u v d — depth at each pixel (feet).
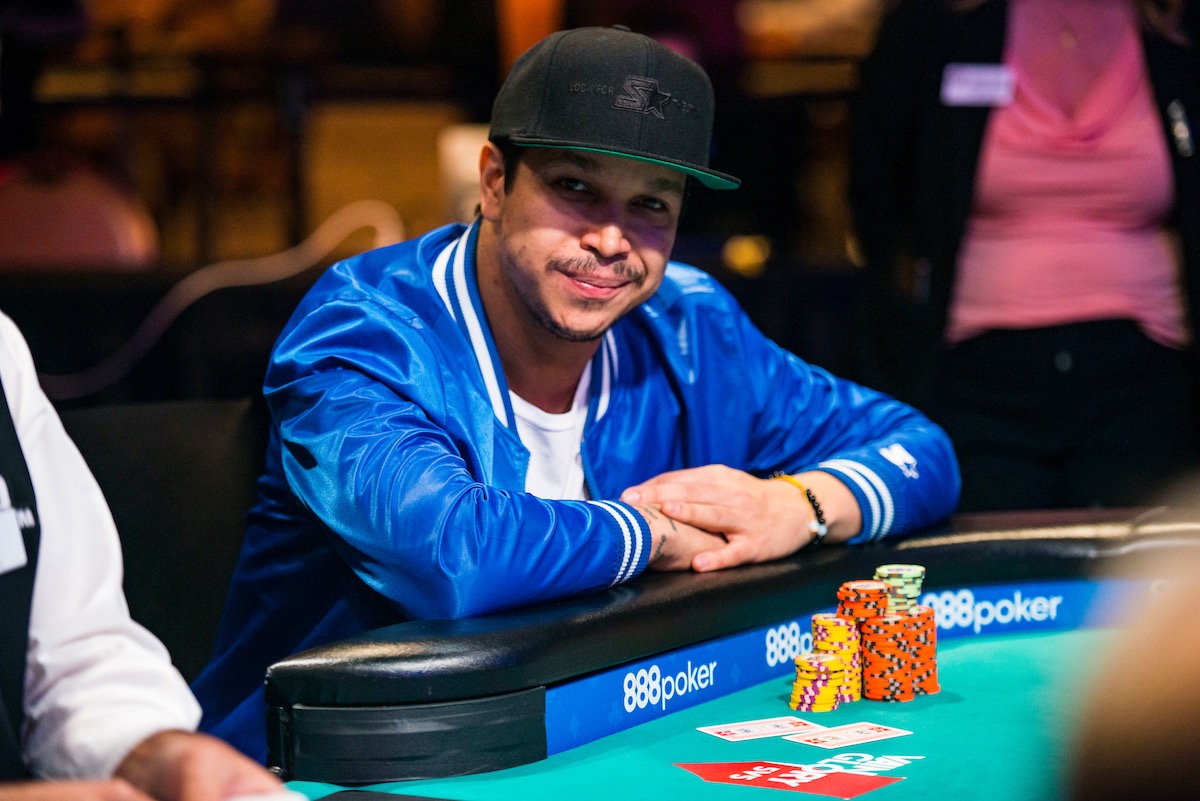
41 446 4.21
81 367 13.82
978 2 9.48
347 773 4.52
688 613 5.55
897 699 5.52
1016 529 7.01
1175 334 9.42
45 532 4.10
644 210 6.07
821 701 5.42
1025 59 9.32
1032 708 5.39
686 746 4.96
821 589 6.37
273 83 16.92
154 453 6.62
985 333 9.49
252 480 6.86
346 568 6.14
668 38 17.76
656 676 5.41
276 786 3.54
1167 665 1.49
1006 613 6.86
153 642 4.24
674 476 6.38
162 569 6.54
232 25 22.12
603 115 5.76
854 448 7.59
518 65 6.15
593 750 4.93
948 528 7.13
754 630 6.00
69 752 3.87
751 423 7.46
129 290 13.94
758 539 6.34
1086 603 6.86
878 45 10.14
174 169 22.26
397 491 5.53
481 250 6.45
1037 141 9.23
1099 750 1.51
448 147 16.40
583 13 18.92
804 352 14.93
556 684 4.91
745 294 14.75
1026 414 9.45
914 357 9.87
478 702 4.62
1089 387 9.32
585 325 6.12
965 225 9.52
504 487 6.33
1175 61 9.27
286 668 4.57
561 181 5.94
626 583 5.84
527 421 6.65
